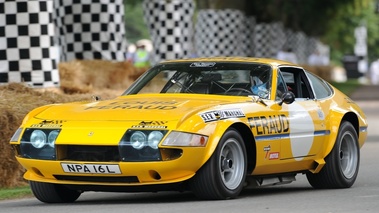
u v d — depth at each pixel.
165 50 46.62
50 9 26.80
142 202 17.23
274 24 79.75
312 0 87.00
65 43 35.06
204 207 15.86
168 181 16.19
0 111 19.73
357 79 144.75
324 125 19.47
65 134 16.41
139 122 16.23
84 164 16.23
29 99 21.30
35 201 18.06
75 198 17.80
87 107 17.33
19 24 26.47
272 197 17.75
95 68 32.66
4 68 26.47
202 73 18.64
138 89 18.83
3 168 20.08
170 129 15.98
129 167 16.05
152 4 46.75
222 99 17.83
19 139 16.91
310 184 20.19
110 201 17.78
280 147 18.05
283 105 18.36
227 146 16.72
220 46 62.75
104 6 34.81
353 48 144.88
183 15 46.88
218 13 62.62
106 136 16.12
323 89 20.27
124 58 35.66
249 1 71.69
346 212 15.27
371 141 33.50
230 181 16.88
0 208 16.80
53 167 16.53
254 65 18.75
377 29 152.25
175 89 18.50
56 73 27.08
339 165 19.77
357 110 20.98
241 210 15.45
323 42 128.38
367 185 20.48
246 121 17.08
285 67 19.30
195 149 15.99
